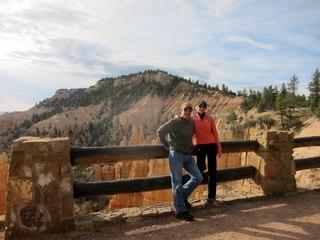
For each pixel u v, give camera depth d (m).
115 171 49.66
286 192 8.30
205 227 6.13
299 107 111.25
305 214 6.91
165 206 7.09
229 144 7.88
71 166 6.18
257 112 112.25
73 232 5.86
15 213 5.66
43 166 5.76
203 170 7.21
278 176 8.18
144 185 6.86
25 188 5.69
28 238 5.65
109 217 6.27
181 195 6.46
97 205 36.28
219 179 7.85
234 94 167.62
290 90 124.88
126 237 5.66
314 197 8.16
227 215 6.79
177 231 5.93
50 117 173.88
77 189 6.27
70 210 5.88
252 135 8.49
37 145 5.73
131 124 157.88
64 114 172.75
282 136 8.27
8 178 5.67
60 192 5.84
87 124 163.38
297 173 13.79
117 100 197.88
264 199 7.92
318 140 8.99
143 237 5.66
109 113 186.38
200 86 189.88
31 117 198.25
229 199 7.58
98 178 51.72
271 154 8.12
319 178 12.38
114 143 149.00
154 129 157.75
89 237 5.66
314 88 107.12
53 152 5.81
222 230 6.00
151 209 6.85
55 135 154.62
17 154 5.71
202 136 7.06
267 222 6.43
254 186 8.36
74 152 6.24
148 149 6.87
